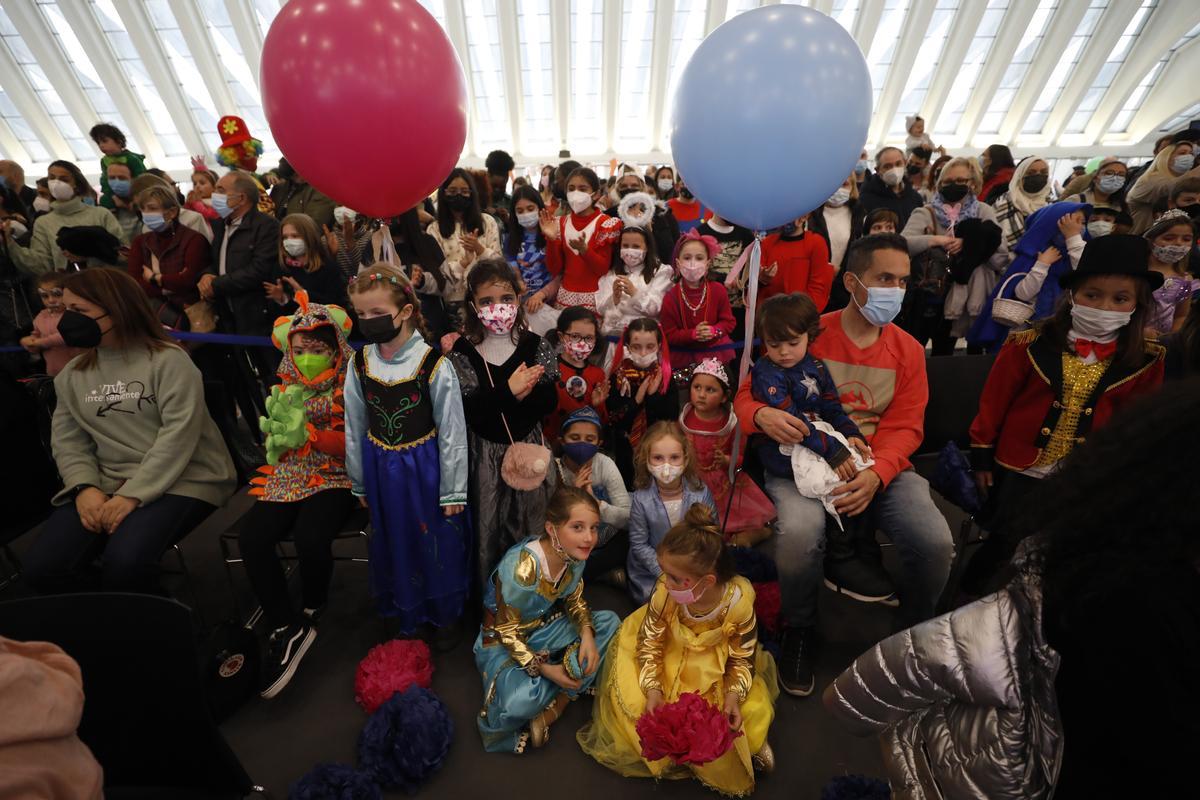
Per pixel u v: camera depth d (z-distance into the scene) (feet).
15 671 1.87
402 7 5.28
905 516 5.78
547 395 6.51
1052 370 5.76
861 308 6.07
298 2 5.24
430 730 5.26
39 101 37.81
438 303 11.44
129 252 11.92
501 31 37.58
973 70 41.27
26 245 13.03
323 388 6.34
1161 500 1.92
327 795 4.71
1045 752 2.39
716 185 5.82
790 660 6.08
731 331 10.70
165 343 6.44
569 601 6.23
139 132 39.58
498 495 6.52
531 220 11.97
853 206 12.60
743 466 7.49
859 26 37.40
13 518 6.89
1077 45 40.04
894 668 2.92
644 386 8.64
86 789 2.03
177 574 7.47
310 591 6.44
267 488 6.48
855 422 6.38
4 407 6.78
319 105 5.13
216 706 5.66
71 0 33.58
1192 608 1.87
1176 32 38.17
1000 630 2.54
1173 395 2.05
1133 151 44.21
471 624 7.02
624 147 44.42
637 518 7.11
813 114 5.20
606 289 10.48
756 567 7.22
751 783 5.00
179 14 34.60
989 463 6.43
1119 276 5.20
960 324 11.96
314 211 12.89
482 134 43.91
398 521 5.99
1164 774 1.95
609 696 5.57
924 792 2.96
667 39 38.04
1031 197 12.25
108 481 6.36
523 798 5.10
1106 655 2.03
